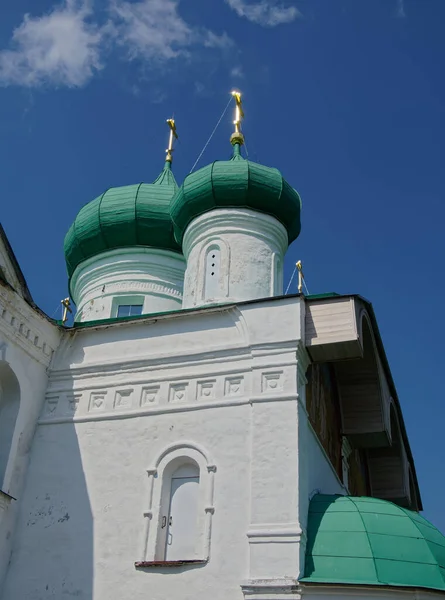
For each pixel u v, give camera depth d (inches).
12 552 575.2
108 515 570.3
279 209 784.3
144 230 887.1
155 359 625.6
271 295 741.9
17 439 604.1
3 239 601.6
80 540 566.3
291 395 565.0
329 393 717.9
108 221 890.1
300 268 797.9
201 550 528.4
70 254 927.0
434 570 498.6
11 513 585.0
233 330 618.2
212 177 772.6
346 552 505.7
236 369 596.1
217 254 760.3
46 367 651.5
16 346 612.4
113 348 647.1
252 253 754.8
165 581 525.3
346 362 732.7
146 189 911.0
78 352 657.0
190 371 611.8
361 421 742.5
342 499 566.3
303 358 594.9
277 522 517.0
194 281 753.0
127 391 623.8
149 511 558.9
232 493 543.2
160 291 871.7
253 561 505.4
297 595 482.3
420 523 545.6
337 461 712.4
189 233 790.5
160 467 576.1
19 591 557.0
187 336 629.6
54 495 592.7
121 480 582.6
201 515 541.6
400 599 476.7
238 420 573.3
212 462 560.7
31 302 621.9
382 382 753.0
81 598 542.0
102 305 868.0
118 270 887.1
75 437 614.5
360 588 478.3
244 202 773.3
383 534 518.3
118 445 599.2
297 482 530.0
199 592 511.8
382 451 878.4
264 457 546.0
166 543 551.8
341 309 601.6
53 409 634.8
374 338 704.4
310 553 510.6
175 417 593.9
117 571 543.2
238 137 907.4
